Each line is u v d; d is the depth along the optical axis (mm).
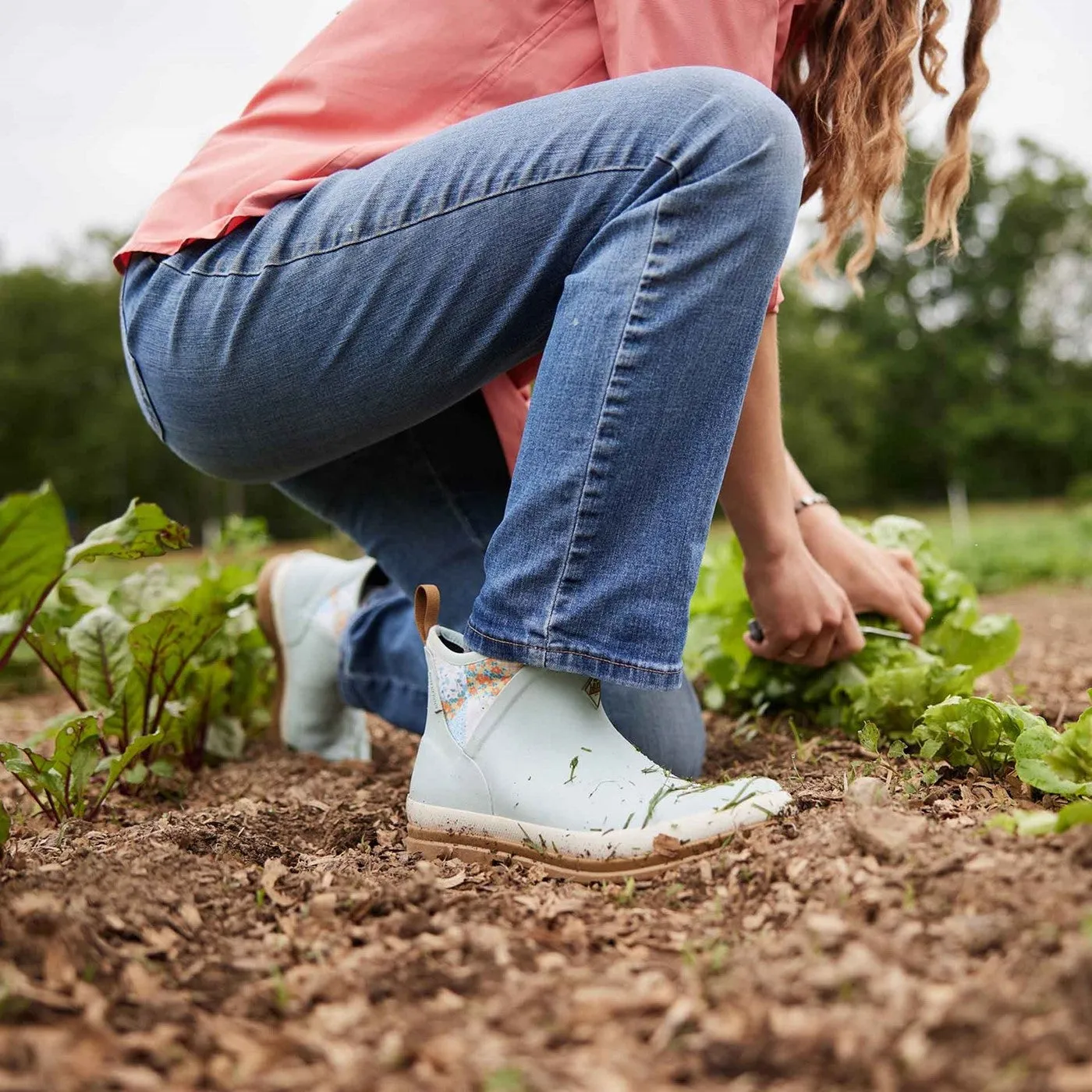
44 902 909
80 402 35781
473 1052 737
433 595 1252
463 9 1309
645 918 1000
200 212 1348
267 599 1964
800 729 1812
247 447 1423
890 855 980
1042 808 1177
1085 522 11695
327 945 945
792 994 771
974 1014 706
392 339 1226
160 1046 752
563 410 1089
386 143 1310
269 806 1521
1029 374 40469
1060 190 41188
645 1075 700
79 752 1437
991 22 1456
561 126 1144
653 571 1080
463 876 1130
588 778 1136
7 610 1485
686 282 1068
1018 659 2746
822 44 1447
